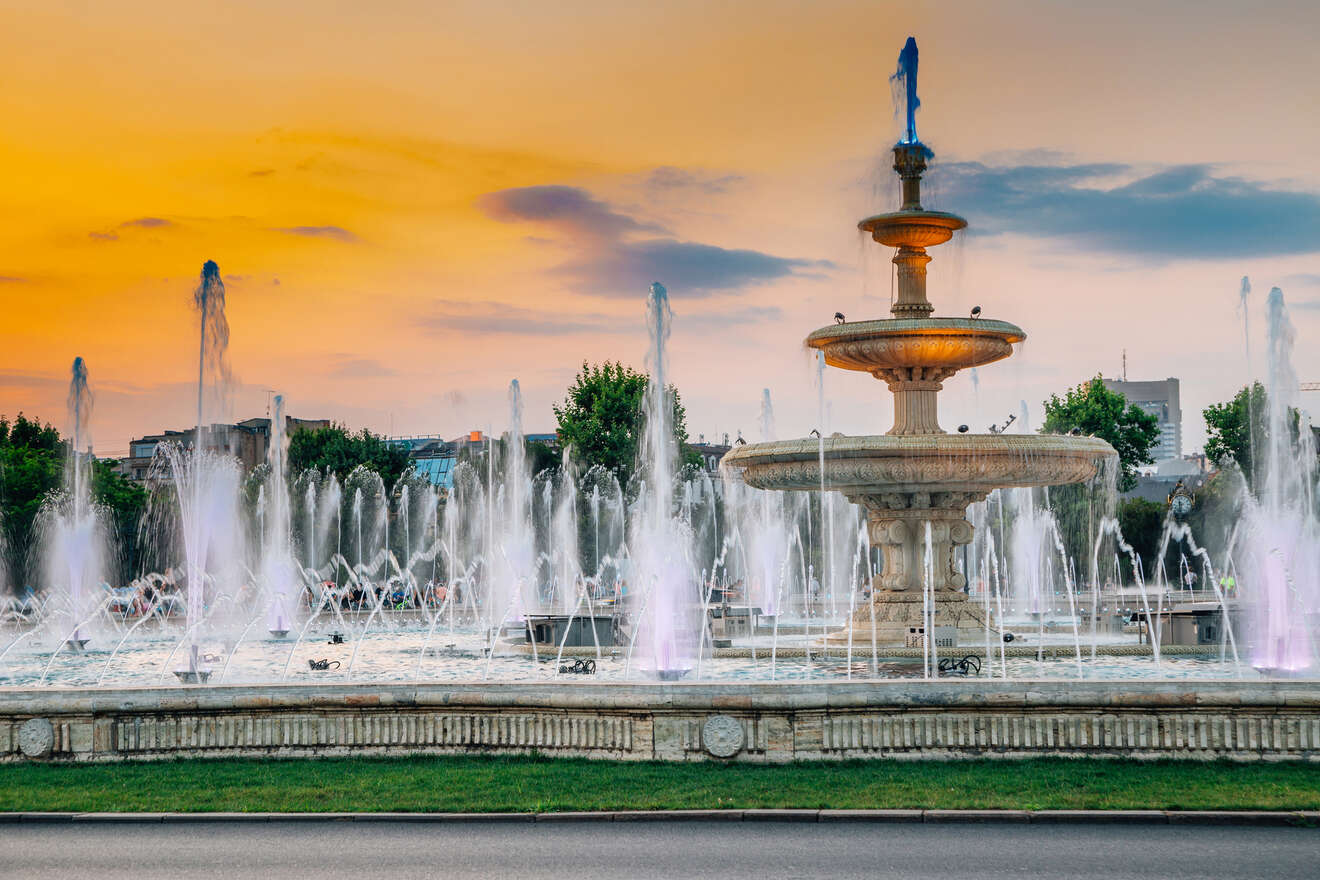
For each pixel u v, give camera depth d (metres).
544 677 18.91
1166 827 10.71
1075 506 57.31
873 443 20.95
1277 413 23.48
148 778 12.65
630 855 10.15
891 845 10.30
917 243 22.89
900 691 12.65
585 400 65.56
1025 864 9.74
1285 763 12.27
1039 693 12.54
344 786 12.20
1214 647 20.88
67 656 24.41
